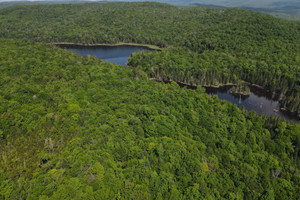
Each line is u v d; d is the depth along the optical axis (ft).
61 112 243.40
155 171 184.75
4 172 164.76
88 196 144.15
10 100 267.80
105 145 198.49
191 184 182.60
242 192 192.65
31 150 190.29
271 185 197.57
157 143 212.84
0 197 142.10
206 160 213.87
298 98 390.42
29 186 149.79
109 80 360.48
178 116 269.64
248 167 211.41
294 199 190.19
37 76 351.87
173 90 352.08
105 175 161.58
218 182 193.77
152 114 260.21
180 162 201.46
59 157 177.06
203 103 312.09
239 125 270.87
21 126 219.61
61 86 331.36
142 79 427.74
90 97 300.20
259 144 254.88
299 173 220.43
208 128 260.42
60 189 142.51
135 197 154.71
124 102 293.43
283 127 280.92
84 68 425.28
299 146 253.85
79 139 199.31
